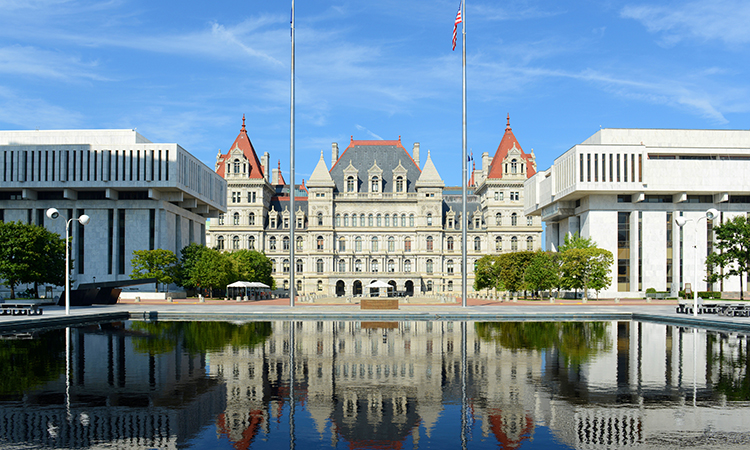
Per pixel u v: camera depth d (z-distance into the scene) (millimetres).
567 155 109750
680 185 104312
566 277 92125
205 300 98125
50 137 113750
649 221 108250
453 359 29688
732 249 85250
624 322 53656
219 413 19266
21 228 83688
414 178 156250
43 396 21516
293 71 68938
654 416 18781
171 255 100938
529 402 20672
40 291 104250
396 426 17844
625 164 104812
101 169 106812
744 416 18734
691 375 25359
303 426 17828
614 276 107250
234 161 153000
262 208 152500
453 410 19641
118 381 24172
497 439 16578
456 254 151625
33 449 15648
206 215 140375
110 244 112438
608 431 17219
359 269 151250
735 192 105000
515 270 102562
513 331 44125
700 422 18078
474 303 85188
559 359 29703
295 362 28766
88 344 35906
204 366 27656
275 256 152500
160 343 36312
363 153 158500
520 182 150500
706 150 107625
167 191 111500
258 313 58656
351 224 152500
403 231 151750
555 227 130750
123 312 59250
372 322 53188
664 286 107625
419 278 147625
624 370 26625
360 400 21031
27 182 106250
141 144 106500
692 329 45969
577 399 21094
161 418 18594
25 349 33531
